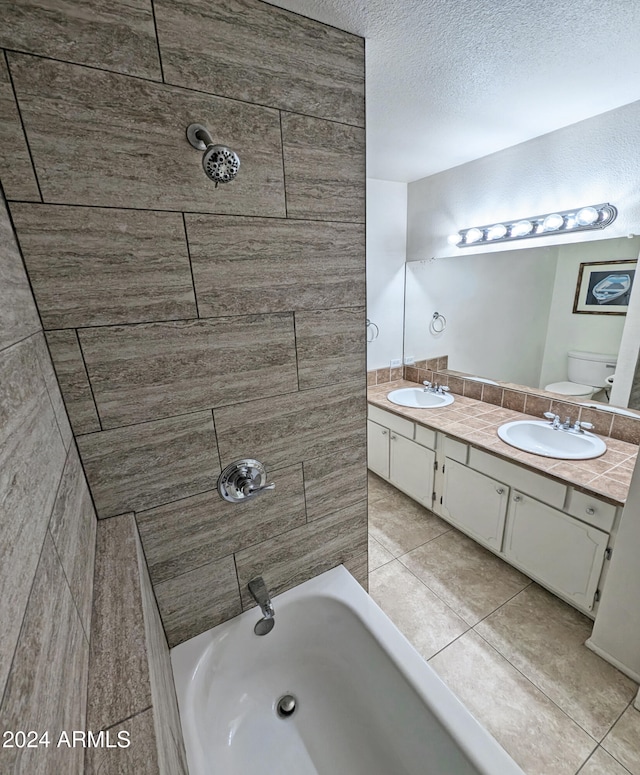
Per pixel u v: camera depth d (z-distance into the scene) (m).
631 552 1.41
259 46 0.93
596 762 1.26
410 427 2.56
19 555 0.48
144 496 1.08
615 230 1.81
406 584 2.05
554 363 2.22
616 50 1.20
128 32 0.79
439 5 0.96
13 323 0.66
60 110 0.77
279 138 1.01
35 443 0.64
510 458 1.89
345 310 1.27
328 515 1.47
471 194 2.45
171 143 0.88
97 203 0.84
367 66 1.27
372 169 2.54
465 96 1.52
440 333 2.94
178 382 1.04
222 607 1.32
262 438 1.23
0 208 0.72
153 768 0.54
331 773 1.21
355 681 1.39
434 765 1.07
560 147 1.93
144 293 0.94
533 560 1.92
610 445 1.93
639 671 1.48
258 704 1.37
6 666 0.39
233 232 1.01
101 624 0.73
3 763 0.34
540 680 1.53
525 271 2.26
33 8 0.71
